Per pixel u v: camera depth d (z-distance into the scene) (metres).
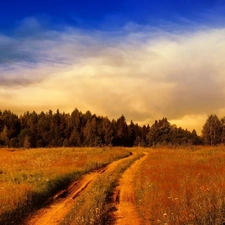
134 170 27.28
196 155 35.88
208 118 86.62
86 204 13.45
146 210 12.09
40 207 14.34
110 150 53.25
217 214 8.73
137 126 131.50
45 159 35.94
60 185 19.61
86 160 34.53
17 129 114.25
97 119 133.00
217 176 16.14
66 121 123.31
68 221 10.90
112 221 11.54
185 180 15.77
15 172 23.36
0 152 52.62
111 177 22.50
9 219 11.84
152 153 47.41
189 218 9.15
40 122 114.44
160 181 17.03
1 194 14.67
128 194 16.59
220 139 84.50
